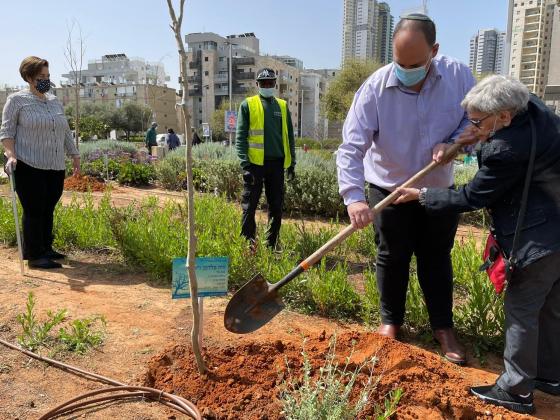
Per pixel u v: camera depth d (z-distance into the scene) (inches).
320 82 4028.1
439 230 129.6
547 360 115.4
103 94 3474.4
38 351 124.0
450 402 100.1
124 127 2314.2
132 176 496.7
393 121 126.4
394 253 133.3
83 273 192.9
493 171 100.7
